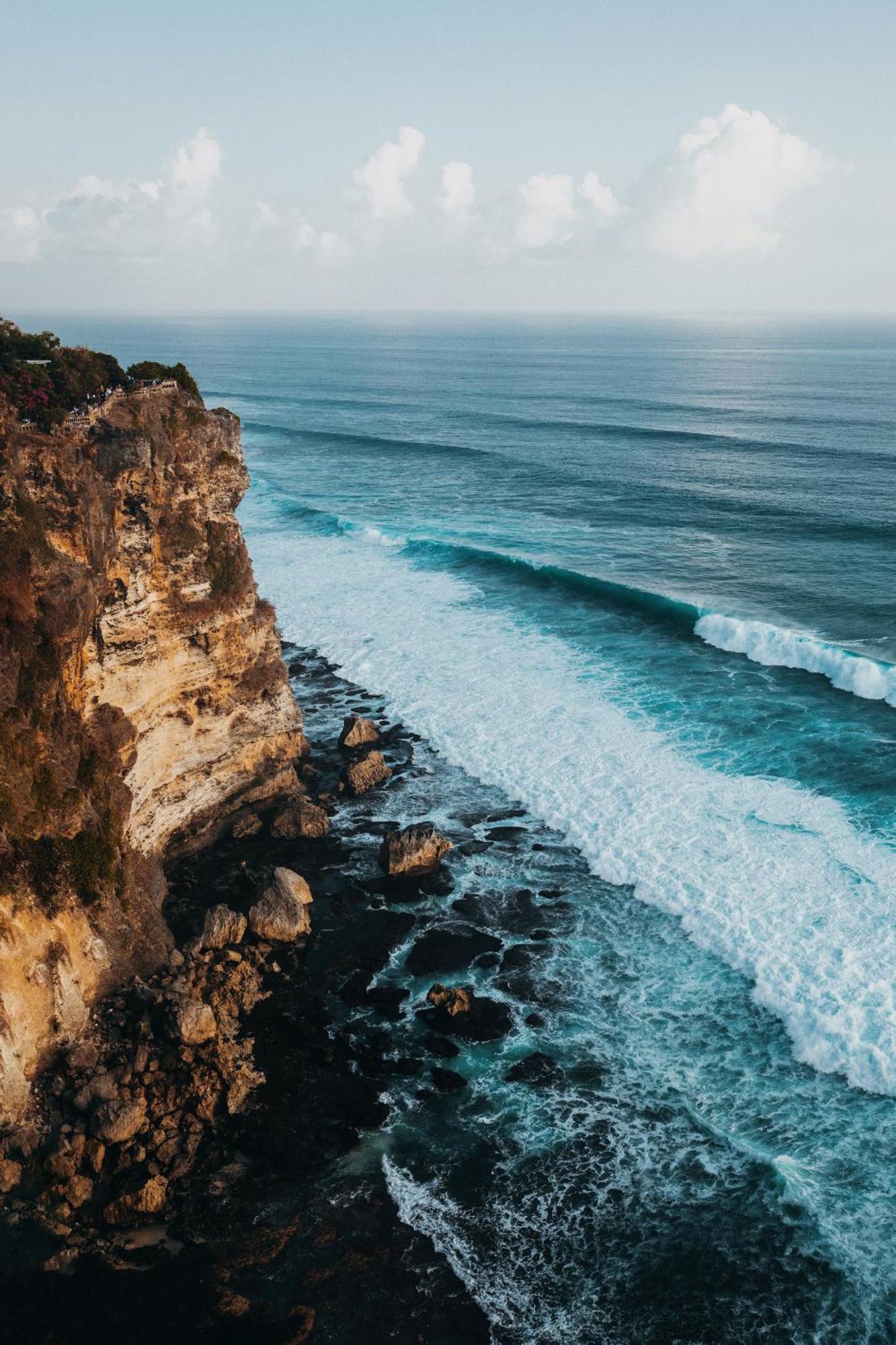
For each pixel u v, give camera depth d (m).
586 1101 23.67
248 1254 19.52
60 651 24.64
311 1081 24.14
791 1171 21.53
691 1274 19.39
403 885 32.50
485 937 29.92
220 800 35.38
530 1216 20.64
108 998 24.66
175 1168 21.22
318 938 29.81
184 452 31.91
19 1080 21.53
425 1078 24.44
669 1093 23.92
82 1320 17.89
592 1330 18.38
